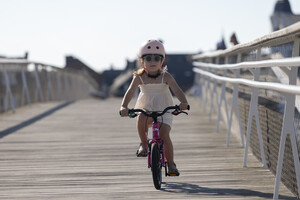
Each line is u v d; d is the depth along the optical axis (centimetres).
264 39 834
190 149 1327
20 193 892
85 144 1445
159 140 866
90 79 5653
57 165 1142
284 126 741
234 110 1584
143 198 841
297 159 741
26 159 1223
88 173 1048
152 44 884
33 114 2289
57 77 3406
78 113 2373
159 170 888
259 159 1132
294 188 828
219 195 850
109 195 866
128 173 1041
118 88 13412
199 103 2662
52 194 880
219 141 1455
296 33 672
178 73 14675
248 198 826
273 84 742
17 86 2434
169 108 859
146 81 898
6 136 1614
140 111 854
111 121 2039
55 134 1658
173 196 849
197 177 994
